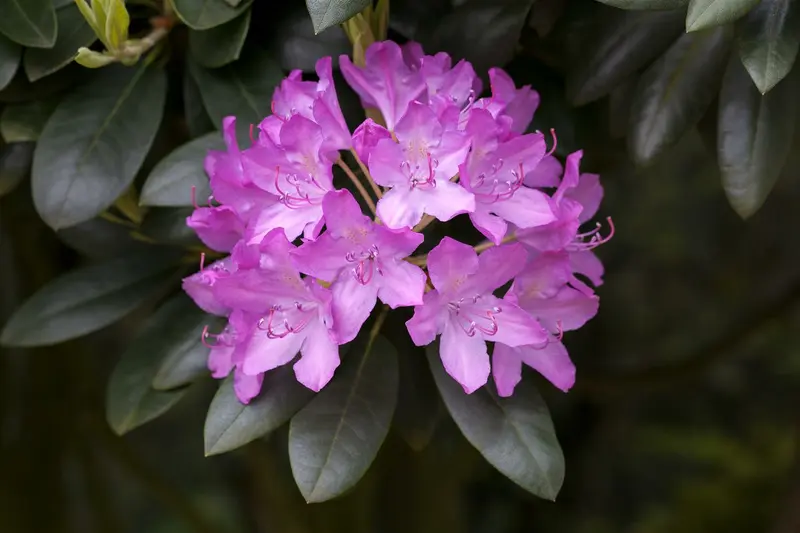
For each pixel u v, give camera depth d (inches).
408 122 23.4
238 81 26.0
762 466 56.6
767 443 58.2
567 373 24.9
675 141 26.0
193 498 61.4
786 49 23.8
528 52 27.2
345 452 24.4
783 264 57.4
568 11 26.5
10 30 24.8
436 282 23.5
